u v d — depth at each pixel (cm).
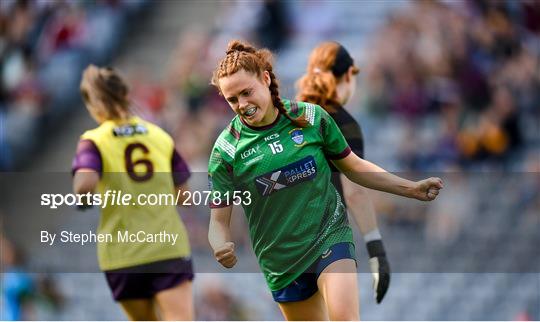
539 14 4803
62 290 3116
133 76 5266
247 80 1722
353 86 2047
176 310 2100
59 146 5109
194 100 4572
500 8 4747
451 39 4522
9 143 5000
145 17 5662
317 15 5072
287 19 5053
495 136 4206
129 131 2136
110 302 3111
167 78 5016
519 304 3334
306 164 1780
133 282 2106
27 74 5234
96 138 2108
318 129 1786
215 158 1803
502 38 4612
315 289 1844
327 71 1994
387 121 4403
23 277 3102
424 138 4275
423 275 3338
